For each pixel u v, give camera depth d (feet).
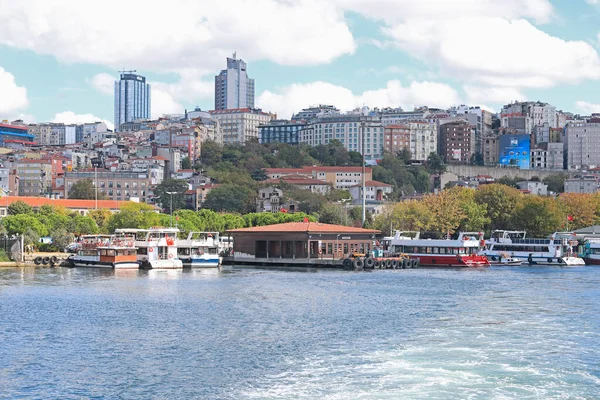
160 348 244.01
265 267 588.50
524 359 225.15
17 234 636.89
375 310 322.34
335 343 250.16
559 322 290.15
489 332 268.41
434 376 206.18
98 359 229.66
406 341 252.83
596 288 414.62
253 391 195.42
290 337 260.62
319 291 392.88
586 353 233.55
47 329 276.62
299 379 205.57
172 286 417.90
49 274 501.15
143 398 191.42
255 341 254.06
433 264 627.46
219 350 240.73
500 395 189.06
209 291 391.45
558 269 595.47
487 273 537.65
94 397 192.34
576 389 194.18
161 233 577.43
